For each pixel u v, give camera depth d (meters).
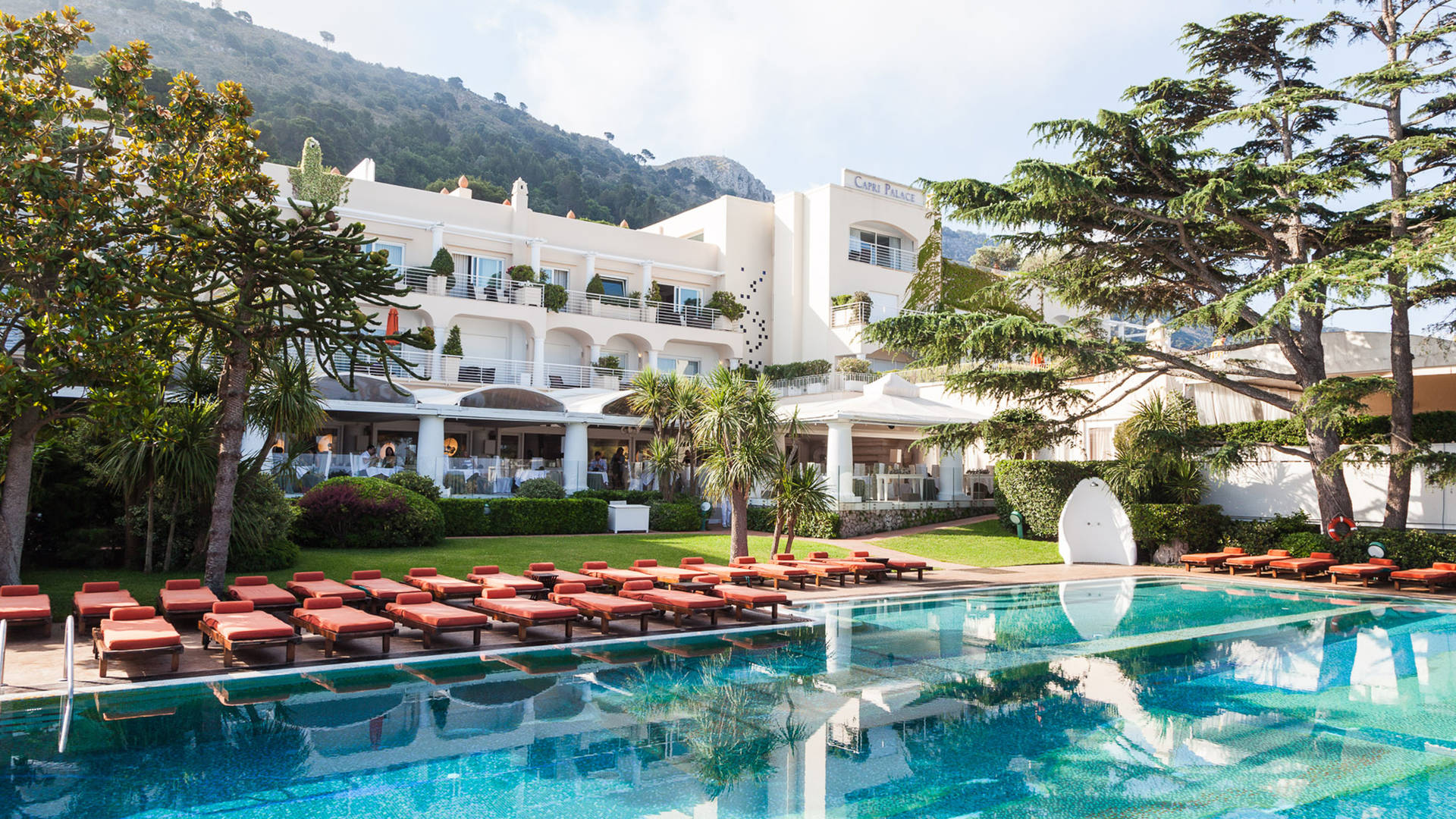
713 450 18.28
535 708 7.69
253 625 8.84
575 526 23.39
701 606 11.88
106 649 7.84
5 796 5.31
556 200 137.12
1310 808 5.54
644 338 39.84
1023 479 24.64
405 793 5.56
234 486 11.64
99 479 13.80
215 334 11.28
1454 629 12.59
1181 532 21.03
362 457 23.17
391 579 13.89
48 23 10.46
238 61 177.50
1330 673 9.55
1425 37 18.47
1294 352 20.03
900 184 46.62
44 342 9.64
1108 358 19.08
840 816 5.30
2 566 10.83
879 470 26.97
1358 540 18.69
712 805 5.45
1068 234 21.33
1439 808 5.54
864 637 11.55
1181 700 8.30
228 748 6.37
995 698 8.32
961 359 20.64
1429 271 15.41
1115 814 5.41
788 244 44.78
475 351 36.25
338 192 32.84
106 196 10.05
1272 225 20.62
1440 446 20.67
